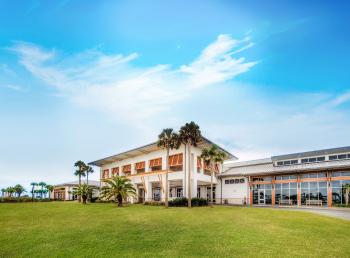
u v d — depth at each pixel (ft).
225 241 52.80
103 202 190.60
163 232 62.08
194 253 45.06
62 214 100.73
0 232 64.28
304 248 47.62
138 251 46.60
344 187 124.47
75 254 45.57
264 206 139.23
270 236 56.95
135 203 174.09
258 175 153.89
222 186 174.09
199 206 137.90
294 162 155.53
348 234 59.31
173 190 176.14
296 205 138.31
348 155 138.10
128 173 199.11
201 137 142.61
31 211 113.09
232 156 185.88
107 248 48.73
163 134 136.26
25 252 47.60
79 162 242.99
